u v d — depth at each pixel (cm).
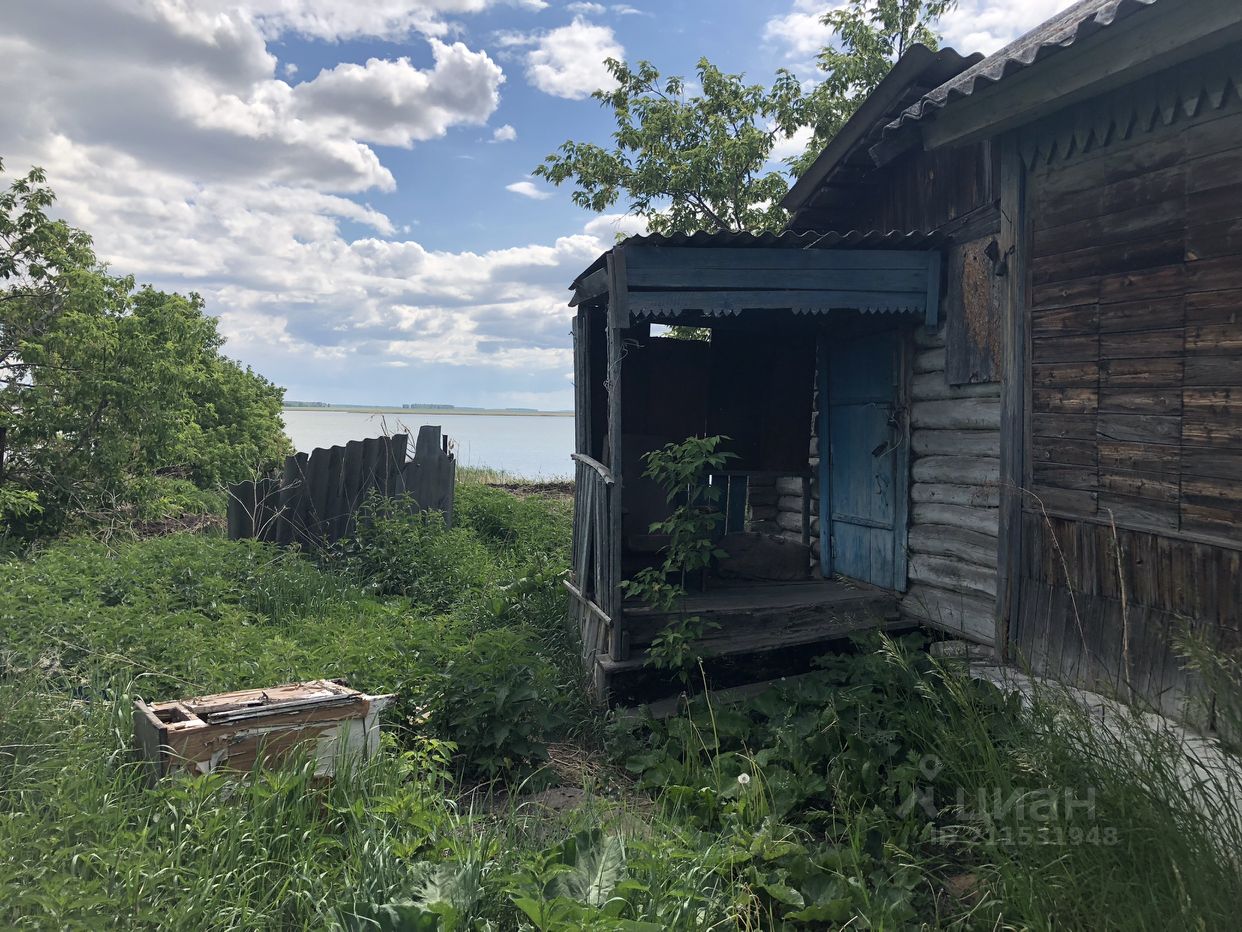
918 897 321
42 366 1027
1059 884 288
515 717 447
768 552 730
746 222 1560
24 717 375
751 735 457
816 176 704
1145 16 370
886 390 663
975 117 488
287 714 354
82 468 1009
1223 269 391
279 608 675
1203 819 280
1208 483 397
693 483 562
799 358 748
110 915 245
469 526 1132
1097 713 399
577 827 345
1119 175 445
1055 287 487
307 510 962
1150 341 428
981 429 562
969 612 570
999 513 530
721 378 730
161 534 1044
